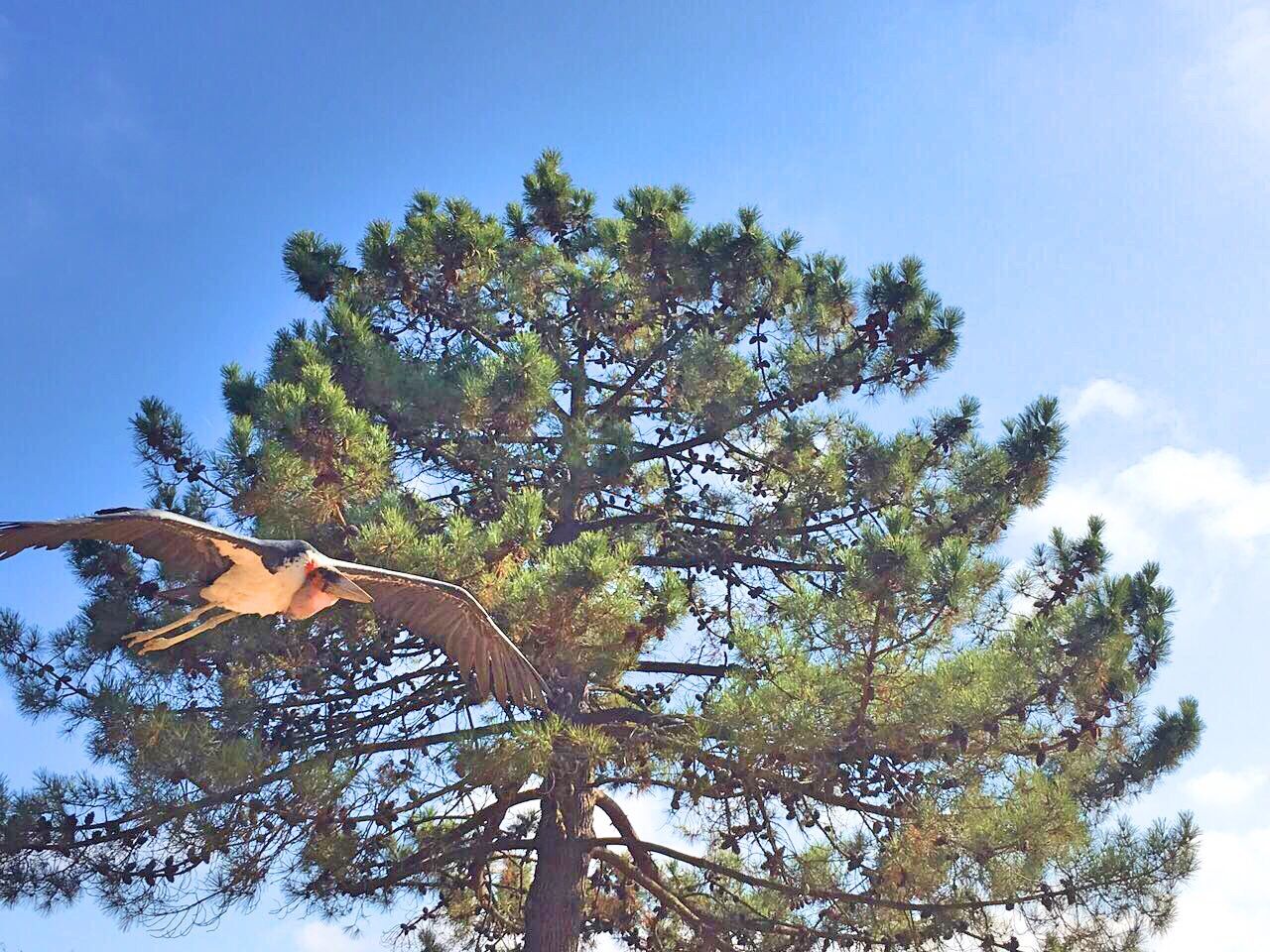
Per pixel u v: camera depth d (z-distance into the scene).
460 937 20.12
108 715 15.08
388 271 19.66
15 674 17.22
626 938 19.52
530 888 18.69
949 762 14.70
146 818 15.35
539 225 22.33
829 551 18.78
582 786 16.56
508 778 14.86
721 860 18.95
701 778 15.90
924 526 19.27
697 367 18.83
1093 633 14.78
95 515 5.82
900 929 15.24
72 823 15.28
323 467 15.11
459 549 14.88
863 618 14.34
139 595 17.45
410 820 16.41
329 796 14.77
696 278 19.61
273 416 14.95
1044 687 14.72
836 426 19.55
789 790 15.51
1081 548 17.19
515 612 14.38
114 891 15.19
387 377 18.09
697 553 18.70
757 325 20.22
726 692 14.88
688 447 19.59
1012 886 14.38
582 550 14.42
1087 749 16.86
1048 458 19.59
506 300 20.27
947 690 14.34
